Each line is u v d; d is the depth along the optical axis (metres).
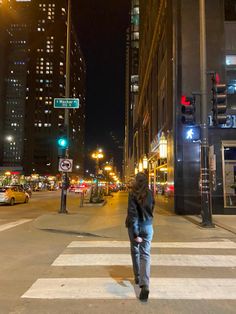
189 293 6.43
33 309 5.65
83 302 5.95
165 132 25.64
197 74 20.47
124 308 5.69
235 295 6.36
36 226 14.81
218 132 19.95
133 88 117.00
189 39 20.70
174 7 21.41
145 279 6.08
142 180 6.42
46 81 195.00
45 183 130.88
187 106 15.03
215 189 19.48
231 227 14.54
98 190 34.91
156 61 34.47
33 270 8.08
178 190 19.89
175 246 10.96
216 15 20.88
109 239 12.28
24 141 190.62
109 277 7.39
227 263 8.75
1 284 7.00
